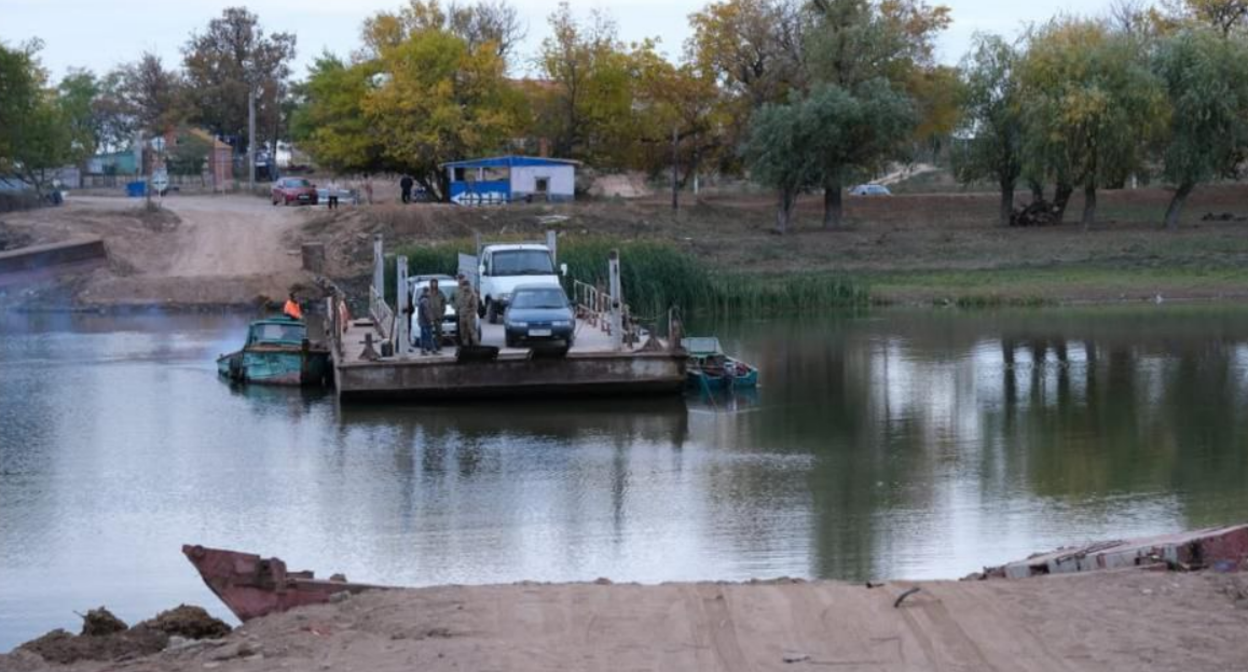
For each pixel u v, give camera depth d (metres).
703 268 62.31
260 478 27.30
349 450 30.11
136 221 73.31
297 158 134.88
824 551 21.11
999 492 25.34
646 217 78.62
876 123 75.00
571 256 58.53
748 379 38.09
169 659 10.31
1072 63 75.12
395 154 85.12
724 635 10.53
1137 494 25.03
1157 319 55.38
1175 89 75.62
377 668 9.77
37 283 63.53
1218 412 33.78
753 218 82.12
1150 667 9.62
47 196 80.31
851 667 9.77
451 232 73.12
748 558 20.73
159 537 22.72
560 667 9.74
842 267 70.69
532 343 34.84
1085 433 31.22
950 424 32.69
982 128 80.25
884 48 79.12
